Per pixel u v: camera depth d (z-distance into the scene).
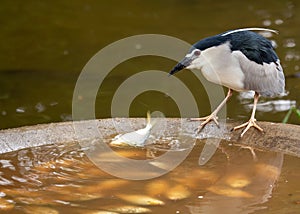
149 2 21.14
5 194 6.58
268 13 18.92
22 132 8.07
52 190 6.68
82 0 21.47
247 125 8.10
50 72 14.58
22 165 7.39
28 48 16.48
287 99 12.59
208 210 6.14
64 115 12.02
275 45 15.59
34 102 12.75
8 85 13.73
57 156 7.67
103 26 18.30
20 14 19.70
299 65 14.11
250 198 6.43
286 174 7.05
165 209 6.18
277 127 7.95
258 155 7.62
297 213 6.03
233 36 8.24
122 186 6.77
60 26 18.44
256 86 8.35
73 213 6.11
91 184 6.83
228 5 20.30
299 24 17.47
